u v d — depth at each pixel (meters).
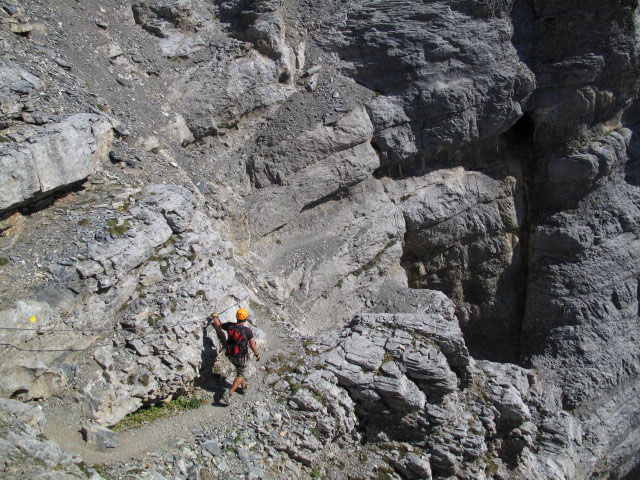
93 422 9.55
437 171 19.88
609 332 19.39
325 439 11.36
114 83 14.76
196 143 16.59
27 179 10.15
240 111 17.20
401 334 12.89
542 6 18.61
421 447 12.44
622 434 18.62
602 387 18.67
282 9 18.78
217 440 10.30
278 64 17.81
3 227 10.10
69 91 12.83
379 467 11.84
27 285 9.70
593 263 19.75
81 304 10.09
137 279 10.95
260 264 16.27
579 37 18.59
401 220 19.06
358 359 12.22
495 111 19.03
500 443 13.80
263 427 10.85
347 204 18.34
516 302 21.25
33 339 9.31
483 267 20.98
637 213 20.19
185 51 17.00
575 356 19.12
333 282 17.27
